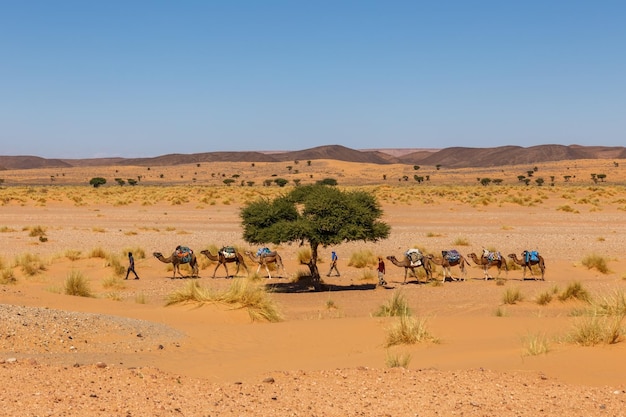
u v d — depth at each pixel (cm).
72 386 870
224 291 1833
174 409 779
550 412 744
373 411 768
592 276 2655
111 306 1797
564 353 1002
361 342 1294
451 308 1973
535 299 2056
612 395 793
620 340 1030
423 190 9350
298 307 2055
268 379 917
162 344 1268
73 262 2992
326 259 3209
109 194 8619
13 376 913
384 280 2564
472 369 948
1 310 1323
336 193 2538
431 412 758
